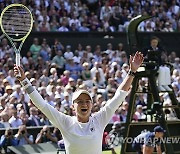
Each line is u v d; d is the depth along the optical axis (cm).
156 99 1939
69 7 4106
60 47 3709
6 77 3131
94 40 3919
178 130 2061
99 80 3325
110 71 3425
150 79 1948
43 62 3438
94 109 2645
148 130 1984
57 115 925
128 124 1970
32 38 3716
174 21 4472
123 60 3744
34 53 3544
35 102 924
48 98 2738
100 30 4116
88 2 4300
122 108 2692
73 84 3014
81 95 924
